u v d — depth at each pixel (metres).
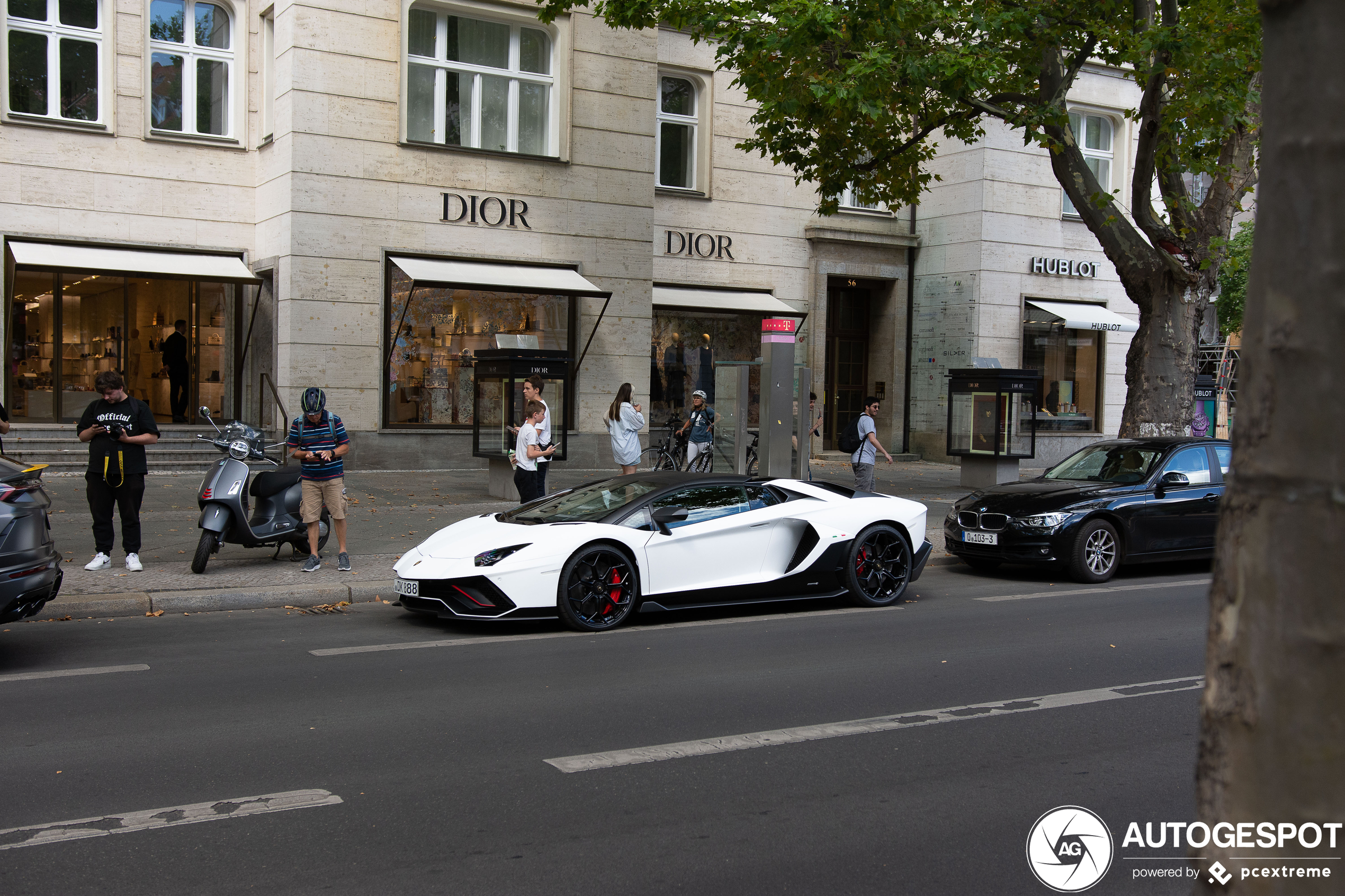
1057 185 25.67
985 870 3.93
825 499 9.62
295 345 18.41
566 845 4.12
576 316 20.67
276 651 7.58
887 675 6.93
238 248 19.59
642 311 21.19
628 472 15.94
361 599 9.78
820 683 6.72
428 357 19.66
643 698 6.32
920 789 4.79
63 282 18.61
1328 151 1.38
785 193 24.39
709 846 4.12
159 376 19.55
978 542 11.41
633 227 21.03
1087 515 11.03
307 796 4.62
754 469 17.81
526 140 20.41
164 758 5.12
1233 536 1.49
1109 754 5.32
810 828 4.31
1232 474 1.50
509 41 20.12
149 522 13.14
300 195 18.33
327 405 18.73
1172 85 14.38
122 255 18.47
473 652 7.61
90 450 10.08
